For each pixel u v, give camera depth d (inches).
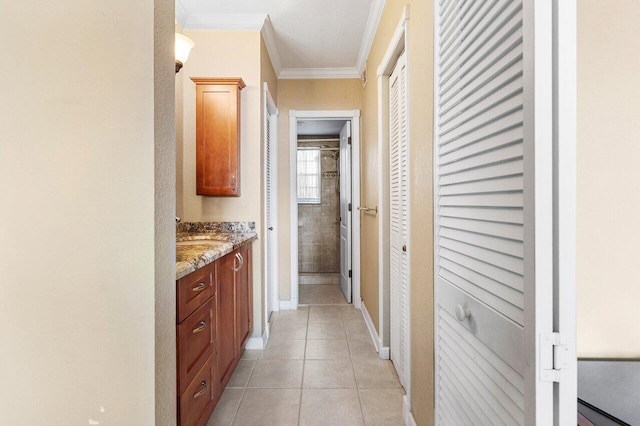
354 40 118.5
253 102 105.6
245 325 96.2
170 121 32.2
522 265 27.0
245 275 96.2
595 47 37.0
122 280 29.0
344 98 144.9
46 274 29.1
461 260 40.4
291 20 105.9
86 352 29.1
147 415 29.1
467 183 38.7
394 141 92.3
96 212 29.0
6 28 29.1
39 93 29.0
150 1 28.9
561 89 23.2
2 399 29.4
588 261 37.3
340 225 192.4
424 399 57.6
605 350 37.3
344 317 134.8
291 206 145.6
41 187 29.0
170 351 32.2
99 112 28.9
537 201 23.6
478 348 35.9
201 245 74.7
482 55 34.1
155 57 29.3
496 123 31.4
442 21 47.0
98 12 28.9
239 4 96.8
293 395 78.7
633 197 37.0
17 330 29.3
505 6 29.5
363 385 83.0
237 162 101.3
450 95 43.6
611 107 36.9
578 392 35.2
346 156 155.5
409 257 66.8
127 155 29.0
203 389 59.6
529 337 24.5
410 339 66.2
